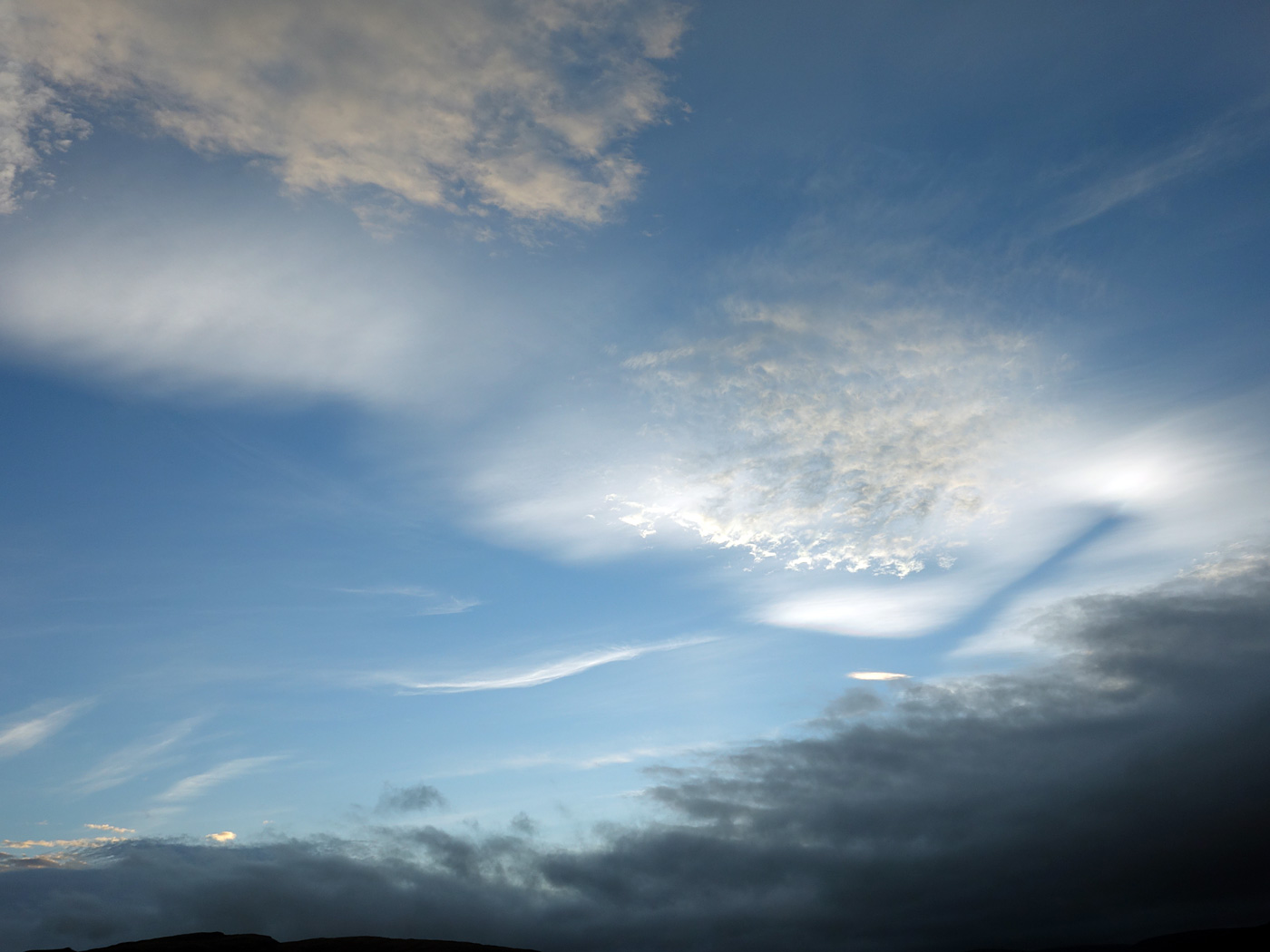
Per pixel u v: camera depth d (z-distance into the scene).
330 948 178.62
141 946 169.38
